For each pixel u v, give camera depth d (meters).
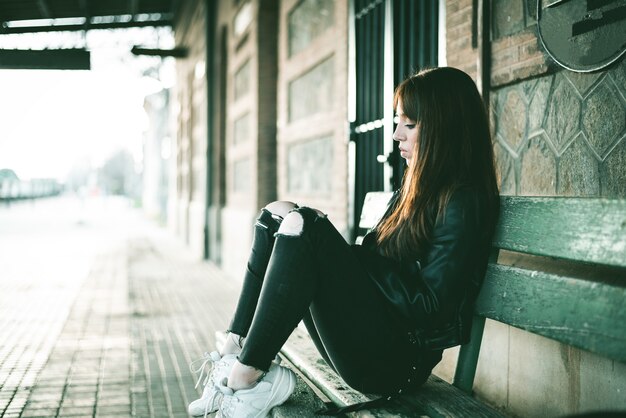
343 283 1.88
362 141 4.78
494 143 2.97
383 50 4.39
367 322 1.88
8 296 6.90
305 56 6.08
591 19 2.30
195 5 13.21
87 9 13.62
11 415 3.15
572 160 2.45
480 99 1.99
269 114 7.94
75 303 6.55
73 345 4.70
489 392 2.91
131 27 14.09
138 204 47.41
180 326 5.46
